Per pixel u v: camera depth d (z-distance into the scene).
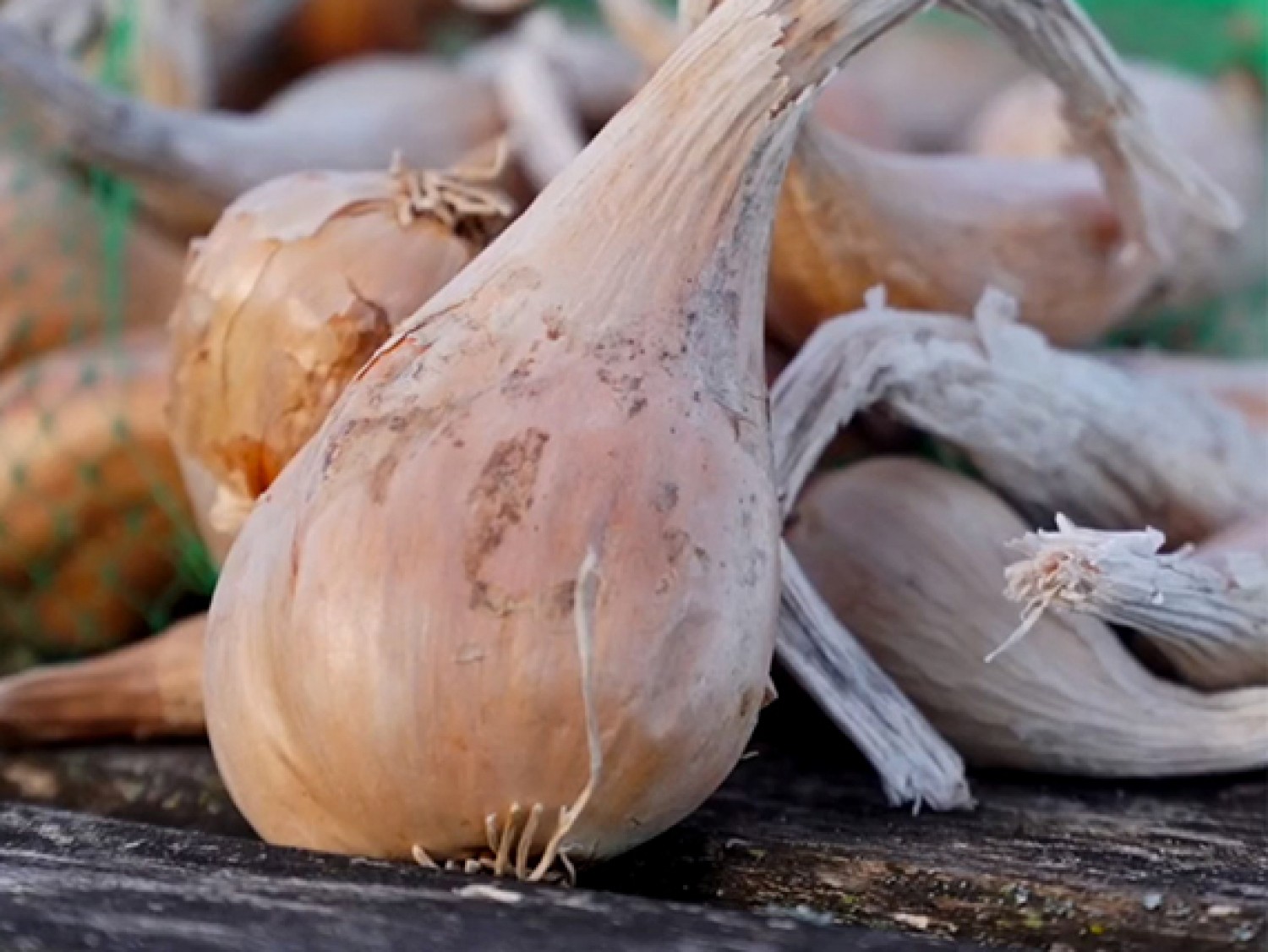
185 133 0.38
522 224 0.28
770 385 0.34
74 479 0.38
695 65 0.28
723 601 0.27
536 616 0.27
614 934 0.26
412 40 0.51
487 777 0.27
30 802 0.34
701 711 0.27
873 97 0.45
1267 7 0.45
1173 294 0.40
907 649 0.32
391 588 0.27
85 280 0.41
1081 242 0.35
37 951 0.26
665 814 0.28
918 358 0.32
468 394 0.27
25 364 0.41
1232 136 0.43
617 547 0.27
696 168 0.28
